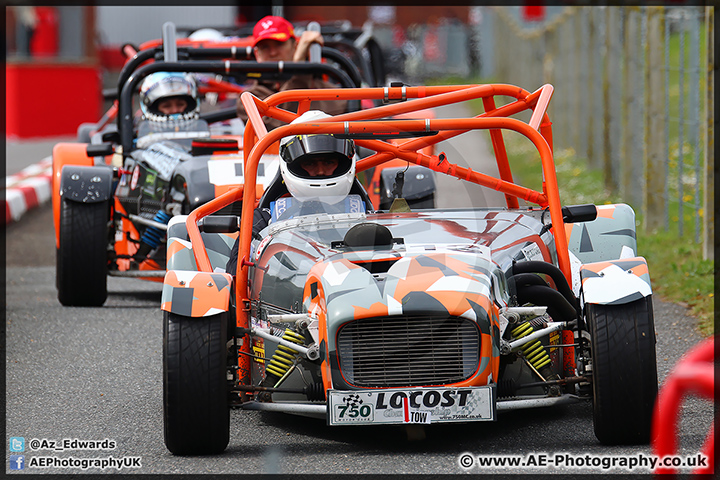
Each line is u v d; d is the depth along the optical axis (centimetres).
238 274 1852
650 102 3828
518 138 7475
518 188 2081
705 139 3116
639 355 1652
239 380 1802
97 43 8969
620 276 1719
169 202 3016
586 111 5997
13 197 4984
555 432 1783
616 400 1647
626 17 4353
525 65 8856
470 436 1777
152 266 3111
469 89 2136
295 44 3894
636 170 4462
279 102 2206
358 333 1650
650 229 3828
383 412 1625
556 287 1881
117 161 3372
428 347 1647
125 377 2256
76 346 2544
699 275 2939
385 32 14362
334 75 3331
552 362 1834
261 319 1875
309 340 1745
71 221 3002
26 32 8956
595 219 2089
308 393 1720
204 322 1697
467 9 15825
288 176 2056
